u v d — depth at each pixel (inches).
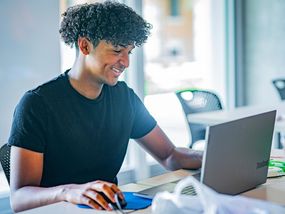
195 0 192.1
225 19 198.5
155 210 48.2
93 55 68.2
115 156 76.0
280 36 193.5
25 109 67.5
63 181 70.8
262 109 136.7
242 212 41.9
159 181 71.5
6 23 118.2
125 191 66.0
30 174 65.6
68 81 71.7
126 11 68.9
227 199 43.0
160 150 81.7
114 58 67.7
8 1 118.1
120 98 76.5
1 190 123.1
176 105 175.6
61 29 72.4
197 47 193.8
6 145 72.5
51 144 68.9
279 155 85.0
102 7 68.2
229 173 59.3
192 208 46.1
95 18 66.9
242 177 61.9
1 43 117.8
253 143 62.1
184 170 77.7
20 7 120.5
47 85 70.6
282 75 194.7
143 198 61.9
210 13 197.0
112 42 66.6
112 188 59.1
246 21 200.2
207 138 54.6
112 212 56.7
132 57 151.1
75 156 70.6
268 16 195.3
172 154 80.8
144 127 80.7
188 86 189.6
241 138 59.5
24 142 65.8
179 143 164.2
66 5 129.7
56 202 60.6
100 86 71.9
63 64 129.3
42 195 61.8
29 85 123.8
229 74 200.2
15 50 120.4
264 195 62.7
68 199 59.7
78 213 56.6
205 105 138.2
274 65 196.2
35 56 124.2
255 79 201.5
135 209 57.9
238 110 136.6
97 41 67.0
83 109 71.1
